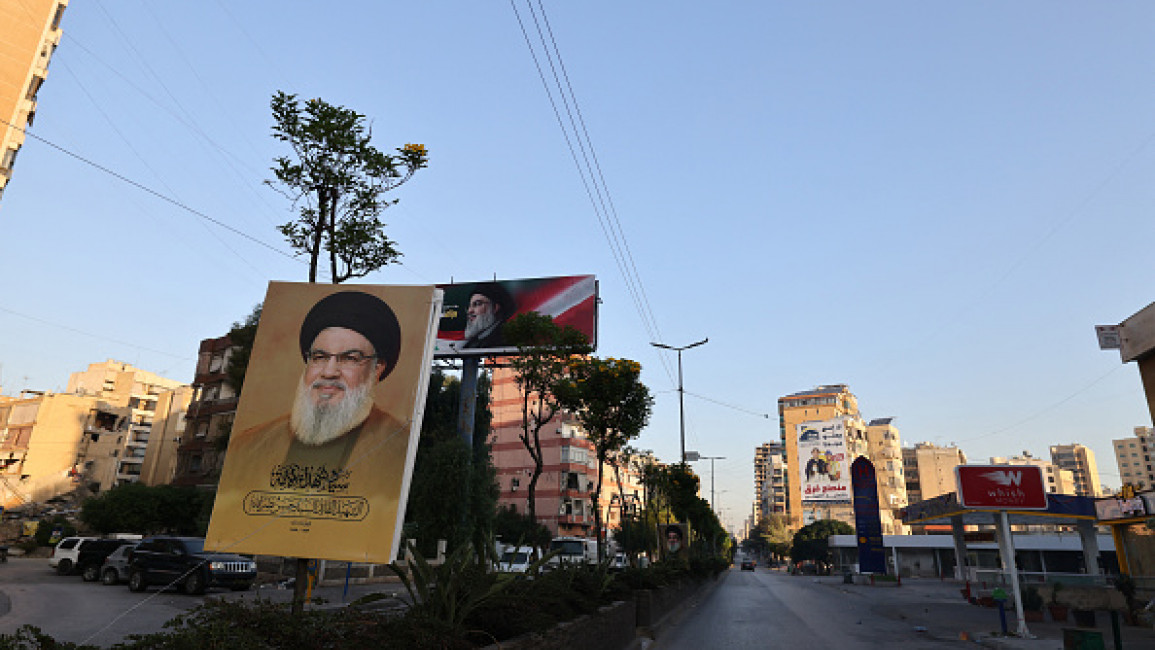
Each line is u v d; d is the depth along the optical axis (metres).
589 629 9.81
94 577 23.16
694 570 30.28
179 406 73.56
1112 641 15.41
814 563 80.12
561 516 69.44
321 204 9.02
